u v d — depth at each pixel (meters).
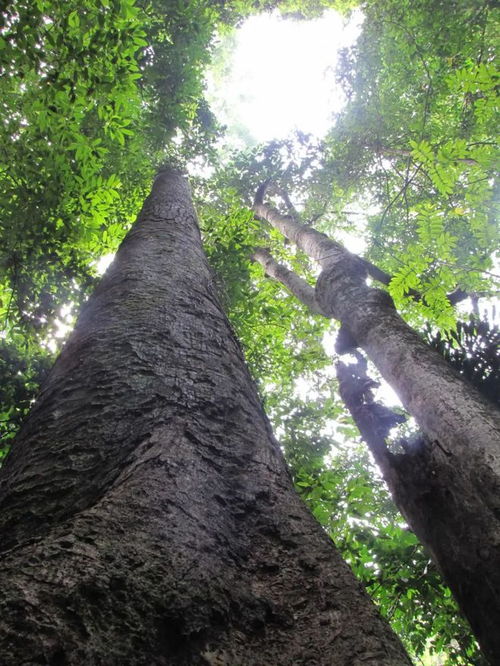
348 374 3.93
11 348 5.77
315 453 6.68
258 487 1.50
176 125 7.39
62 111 4.24
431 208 4.84
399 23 7.53
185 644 0.87
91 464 1.46
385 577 4.45
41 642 0.73
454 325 4.84
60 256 5.70
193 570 1.03
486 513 2.20
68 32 3.78
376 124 8.83
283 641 0.98
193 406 1.80
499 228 5.09
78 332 2.45
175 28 6.88
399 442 2.97
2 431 5.38
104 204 5.15
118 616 0.84
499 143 4.36
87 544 0.99
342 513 5.20
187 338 2.36
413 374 2.63
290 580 1.16
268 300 8.47
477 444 2.02
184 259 3.56
